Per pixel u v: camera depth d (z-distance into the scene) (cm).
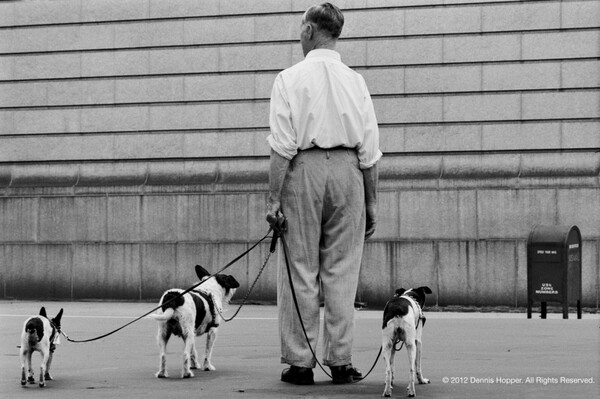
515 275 1981
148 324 1639
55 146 2244
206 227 2142
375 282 2045
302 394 841
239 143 2148
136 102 2209
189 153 2175
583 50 1998
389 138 2066
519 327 1550
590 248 1941
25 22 2270
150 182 2184
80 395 846
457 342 1313
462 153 2038
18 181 2256
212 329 1030
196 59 2183
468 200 2011
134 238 2180
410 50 2069
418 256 2028
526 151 2011
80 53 2239
